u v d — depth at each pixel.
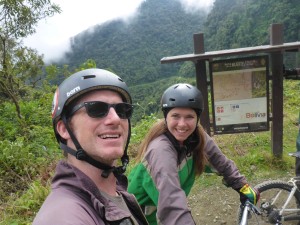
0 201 3.01
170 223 1.22
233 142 3.93
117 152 0.76
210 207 2.70
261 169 3.25
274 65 3.06
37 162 3.77
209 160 1.66
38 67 6.73
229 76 3.14
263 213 2.02
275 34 2.98
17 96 6.65
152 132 1.49
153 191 1.39
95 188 0.72
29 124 5.45
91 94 0.76
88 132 0.75
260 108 3.17
